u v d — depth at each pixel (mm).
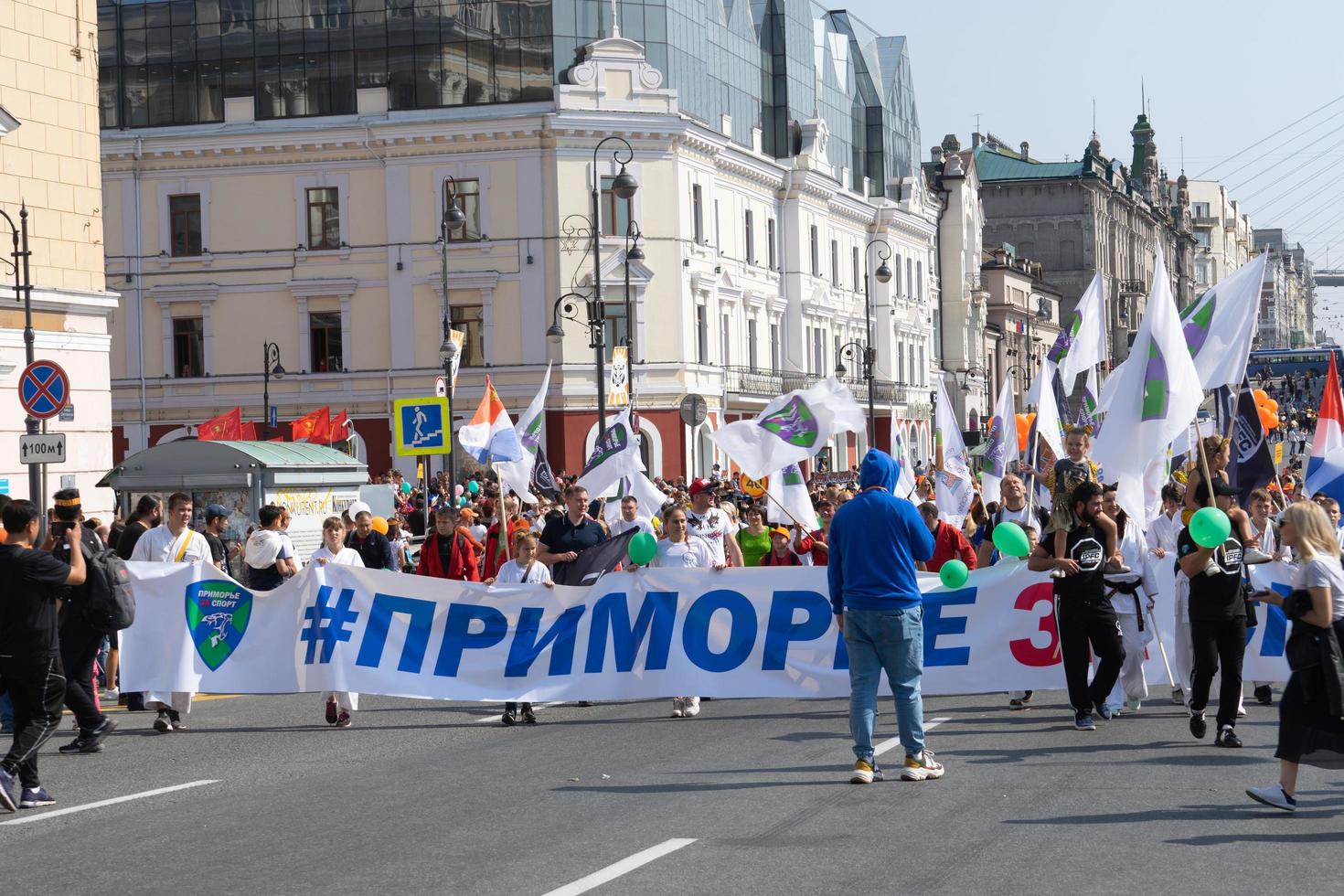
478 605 16047
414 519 33500
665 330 55844
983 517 22656
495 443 21531
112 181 55906
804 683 15898
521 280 54344
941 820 10039
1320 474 19578
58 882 8781
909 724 11523
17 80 29828
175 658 15812
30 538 11625
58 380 23391
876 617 11469
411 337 54875
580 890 8242
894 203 81625
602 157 54875
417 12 55531
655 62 57625
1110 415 14914
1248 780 11492
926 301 88375
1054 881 8367
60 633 14086
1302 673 10172
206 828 10273
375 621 16031
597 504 23094
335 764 13023
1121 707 15031
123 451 55844
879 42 86938
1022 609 15727
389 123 54438
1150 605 15508
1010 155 131250
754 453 18078
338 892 8336
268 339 55688
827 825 9930
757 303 64875
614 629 16031
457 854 9242
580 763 12766
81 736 14211
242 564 25203
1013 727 14422
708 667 15938
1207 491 13711
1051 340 114000
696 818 10211
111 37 56688
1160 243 152625
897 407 80625
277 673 15977
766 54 69562
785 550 18859
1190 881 8359
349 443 54688
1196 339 16656
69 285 30859
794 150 70875
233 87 56344
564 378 53969
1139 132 163000
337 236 55438
